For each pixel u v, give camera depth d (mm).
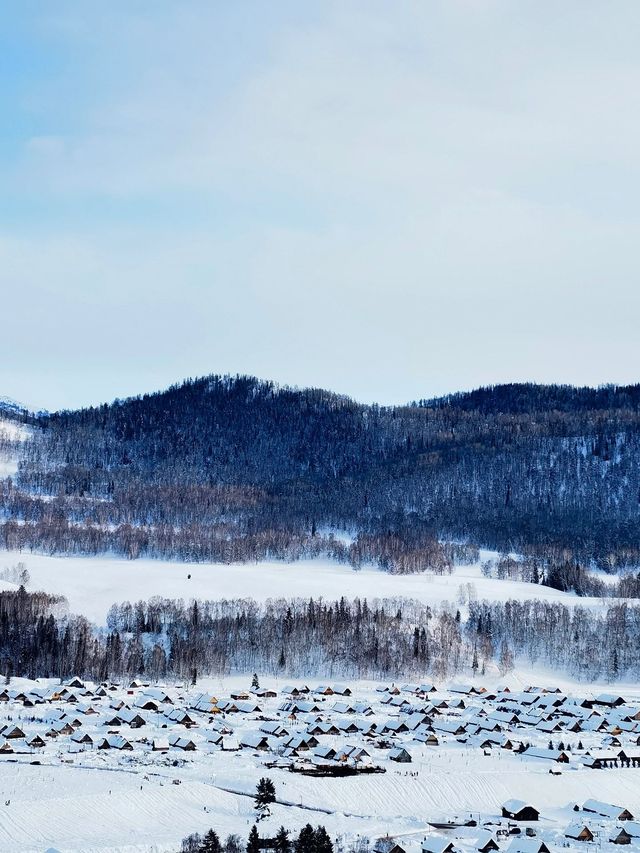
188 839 185750
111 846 182625
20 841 187375
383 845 191125
